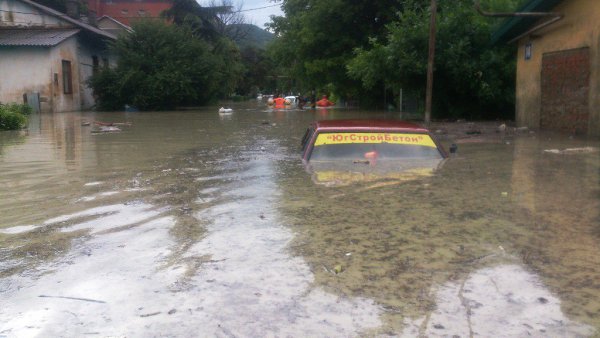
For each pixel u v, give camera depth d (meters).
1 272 3.42
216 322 2.72
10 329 2.69
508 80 17.59
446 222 4.36
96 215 4.79
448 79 17.88
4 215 4.85
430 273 3.29
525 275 3.25
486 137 11.62
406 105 27.12
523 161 7.64
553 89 13.21
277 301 2.94
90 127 16.48
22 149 10.19
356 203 4.99
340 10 27.27
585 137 11.32
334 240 3.92
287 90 73.31
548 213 4.64
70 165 7.90
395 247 3.76
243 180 6.30
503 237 3.97
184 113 27.50
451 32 17.16
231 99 63.75
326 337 2.56
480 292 3.02
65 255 3.72
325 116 22.86
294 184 5.87
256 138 12.01
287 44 33.66
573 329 2.60
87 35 32.62
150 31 34.41
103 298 3.02
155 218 4.63
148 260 3.59
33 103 27.02
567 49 12.51
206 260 3.57
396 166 6.79
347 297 2.98
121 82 31.34
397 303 2.90
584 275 3.23
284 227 4.26
